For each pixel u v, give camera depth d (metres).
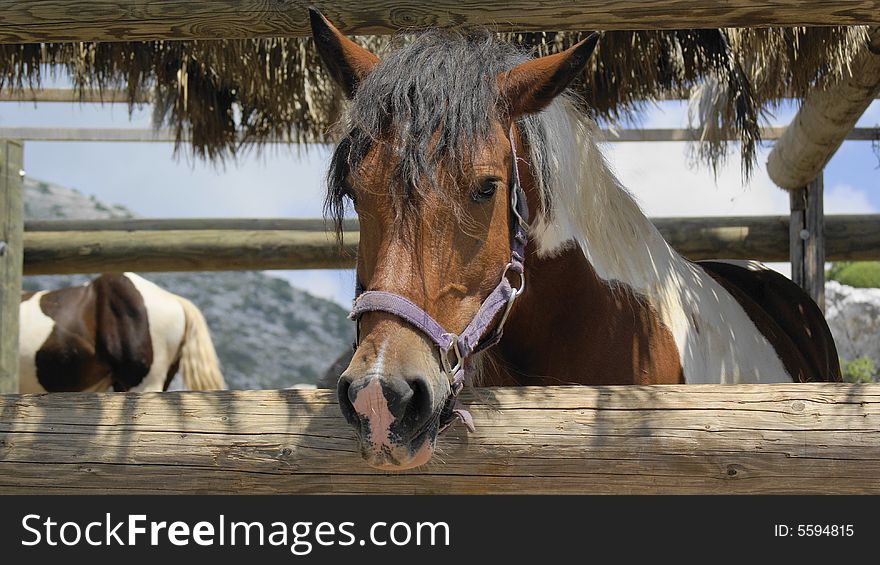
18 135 4.11
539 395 1.73
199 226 4.16
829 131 3.24
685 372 2.19
